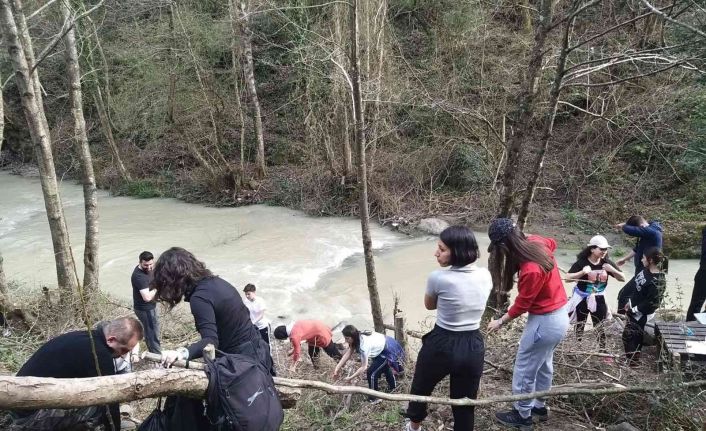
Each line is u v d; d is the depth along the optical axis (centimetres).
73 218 1585
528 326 377
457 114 1355
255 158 1869
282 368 690
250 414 261
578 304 579
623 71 1344
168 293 284
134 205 1731
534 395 366
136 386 246
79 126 770
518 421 389
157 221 1536
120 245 1308
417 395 349
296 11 1579
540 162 570
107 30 1906
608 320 581
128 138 2019
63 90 2120
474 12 1555
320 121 1600
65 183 2039
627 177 1384
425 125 1589
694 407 382
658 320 564
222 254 1255
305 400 469
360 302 981
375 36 1413
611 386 409
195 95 1828
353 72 589
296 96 1864
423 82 1596
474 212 1421
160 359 289
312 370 688
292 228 1447
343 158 1555
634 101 1323
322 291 1037
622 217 1298
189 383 259
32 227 1488
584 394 399
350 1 569
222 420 264
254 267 1166
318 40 1384
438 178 1561
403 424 418
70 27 639
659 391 393
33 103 669
